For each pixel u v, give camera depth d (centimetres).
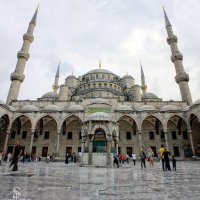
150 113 4259
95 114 2155
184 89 4847
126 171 1404
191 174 1169
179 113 4222
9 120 4050
